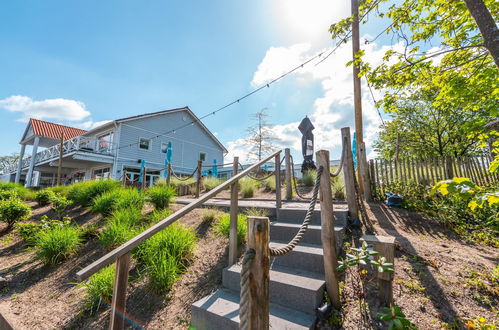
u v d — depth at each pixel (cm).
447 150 1162
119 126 1514
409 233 354
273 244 304
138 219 470
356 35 617
